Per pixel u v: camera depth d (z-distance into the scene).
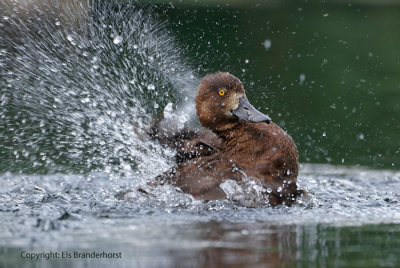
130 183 11.41
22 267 5.49
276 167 9.35
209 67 13.82
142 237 6.57
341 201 9.55
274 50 21.33
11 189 10.62
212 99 9.82
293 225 7.36
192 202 8.80
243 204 8.80
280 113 16.80
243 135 9.67
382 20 26.20
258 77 17.52
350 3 29.28
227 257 5.66
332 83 19.05
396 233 6.88
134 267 5.35
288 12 25.34
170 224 7.38
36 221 7.50
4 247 6.19
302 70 19.75
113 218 7.80
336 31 24.27
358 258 5.70
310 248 6.09
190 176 9.30
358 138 15.15
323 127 15.90
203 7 18.88
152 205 8.84
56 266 5.50
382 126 15.91
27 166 12.45
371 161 13.64
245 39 20.11
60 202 9.22
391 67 20.48
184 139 10.23
